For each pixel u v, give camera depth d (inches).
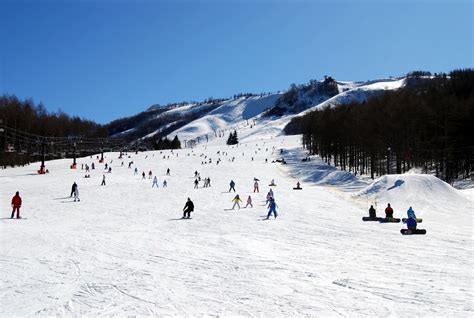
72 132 5866.1
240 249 717.9
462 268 578.6
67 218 1124.5
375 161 2898.6
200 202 1526.8
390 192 1536.7
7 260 606.5
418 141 2677.2
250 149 5019.7
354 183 2261.3
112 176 2623.0
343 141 3053.6
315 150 4220.0
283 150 4697.3
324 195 1772.9
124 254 665.0
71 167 3161.9
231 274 543.8
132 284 492.1
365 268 579.5
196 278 522.6
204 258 642.2
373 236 862.5
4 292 457.4
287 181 2518.5
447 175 2465.6
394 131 2546.8
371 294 455.5
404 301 429.7
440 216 1194.0
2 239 774.5
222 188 2049.7
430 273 549.6
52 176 2581.2
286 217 1160.2
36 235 826.2
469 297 441.4
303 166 3353.8
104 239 799.7
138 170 3016.7
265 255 668.1
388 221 1071.6
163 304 421.4
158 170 3024.1
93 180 2365.9
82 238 805.2
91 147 5147.6
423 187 1525.6
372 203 1477.6
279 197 1692.9
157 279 515.8
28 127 4507.9
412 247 741.3
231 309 406.9
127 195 1731.1
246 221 1084.5
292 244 769.6
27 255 641.6
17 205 1106.7
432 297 442.3
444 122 2588.6
